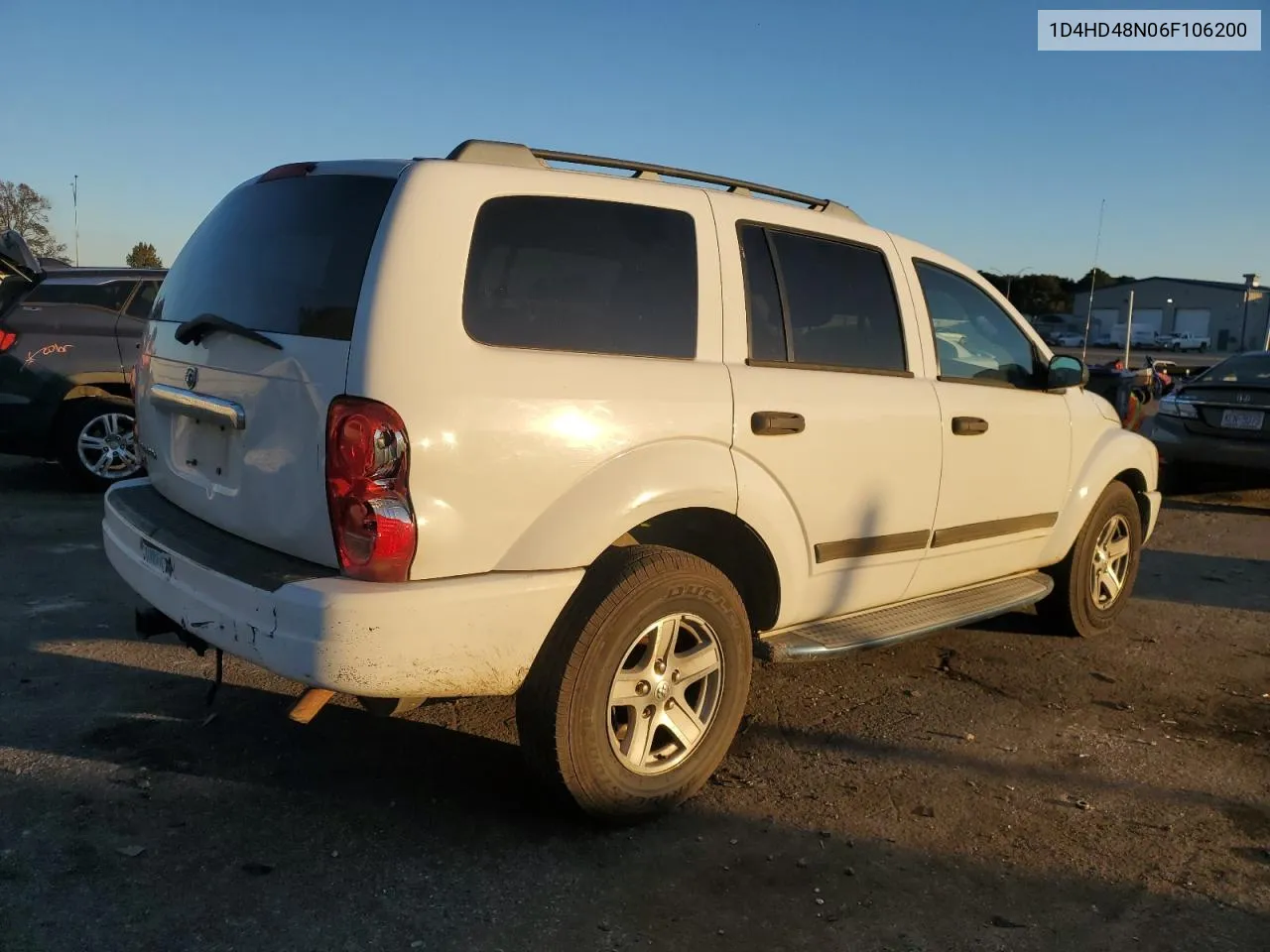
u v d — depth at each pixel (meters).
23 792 3.40
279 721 4.06
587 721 3.17
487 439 2.95
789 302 3.88
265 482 3.10
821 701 4.57
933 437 4.29
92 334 8.14
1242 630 5.92
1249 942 2.89
